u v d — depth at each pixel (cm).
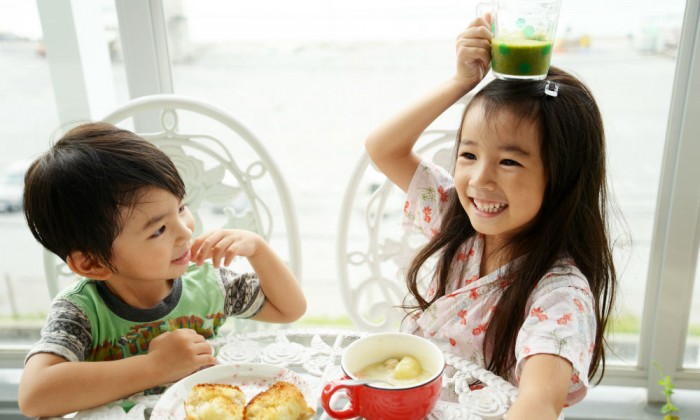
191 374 82
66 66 139
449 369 88
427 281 117
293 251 118
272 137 147
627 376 148
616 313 129
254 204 120
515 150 85
